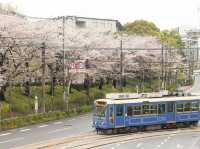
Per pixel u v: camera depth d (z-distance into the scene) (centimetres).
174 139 3678
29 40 5106
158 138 3722
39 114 4728
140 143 3431
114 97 4000
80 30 6675
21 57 5062
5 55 4925
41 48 5166
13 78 5209
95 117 3919
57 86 6444
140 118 4022
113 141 3475
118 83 8206
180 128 4384
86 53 6297
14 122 4284
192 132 4119
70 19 9425
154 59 8356
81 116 5394
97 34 7038
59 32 5872
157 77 9369
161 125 4266
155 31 10031
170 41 10431
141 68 8100
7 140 3456
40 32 5328
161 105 4172
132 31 9912
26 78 5503
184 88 10444
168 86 9738
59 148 3066
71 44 5947
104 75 7025
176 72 10794
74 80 6372
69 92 6156
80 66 6138
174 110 4266
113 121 3844
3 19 4944
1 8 7119
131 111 3962
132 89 8238
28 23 5353
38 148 3044
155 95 4253
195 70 14188
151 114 4100
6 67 4969
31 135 3741
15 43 4894
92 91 6856
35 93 5822
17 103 5122
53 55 5566
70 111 5353
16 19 5144
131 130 4034
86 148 3100
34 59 5356
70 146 3159
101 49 6800
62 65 5869
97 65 6625
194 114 4422
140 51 7925
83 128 4241
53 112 4991
